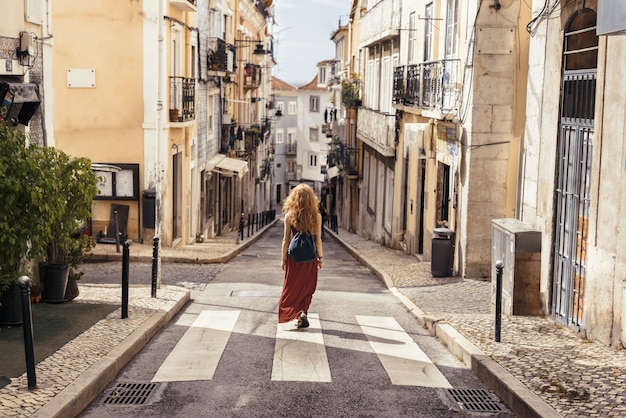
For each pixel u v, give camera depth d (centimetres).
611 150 853
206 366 802
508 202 1464
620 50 834
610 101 856
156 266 1164
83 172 1082
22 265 1030
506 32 1420
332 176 4366
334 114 4784
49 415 588
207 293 1327
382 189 2769
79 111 2066
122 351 803
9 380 681
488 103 1438
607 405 644
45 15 1189
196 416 647
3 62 1041
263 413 655
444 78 1666
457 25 1585
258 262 2016
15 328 902
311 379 758
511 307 1060
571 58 1005
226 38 3503
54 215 962
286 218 977
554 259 1030
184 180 2356
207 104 2883
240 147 3719
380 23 2619
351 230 3859
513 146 1448
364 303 1231
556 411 626
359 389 729
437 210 1827
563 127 1013
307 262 973
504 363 781
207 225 2945
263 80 5484
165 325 1018
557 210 1026
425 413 666
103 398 693
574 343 883
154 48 2048
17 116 1089
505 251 1080
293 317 979
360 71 3397
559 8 1025
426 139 1900
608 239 859
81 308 1041
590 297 902
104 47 2052
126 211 2061
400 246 2314
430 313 1092
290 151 8494
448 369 822
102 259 1756
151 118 2062
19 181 904
